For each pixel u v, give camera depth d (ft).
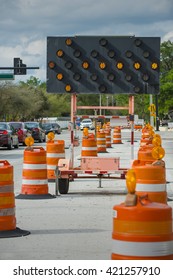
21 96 476.54
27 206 72.84
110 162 83.46
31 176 79.05
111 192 85.46
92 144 132.98
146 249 34.53
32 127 263.29
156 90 91.15
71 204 74.33
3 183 54.85
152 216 34.55
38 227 59.41
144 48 91.04
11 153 184.14
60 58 91.25
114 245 35.27
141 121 392.88
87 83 91.15
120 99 469.98
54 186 93.66
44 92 607.78
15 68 237.45
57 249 49.83
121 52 91.15
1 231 54.70
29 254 48.03
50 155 99.35
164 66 594.65
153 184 61.46
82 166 83.82
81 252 48.73
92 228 58.85
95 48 91.15
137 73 91.15
